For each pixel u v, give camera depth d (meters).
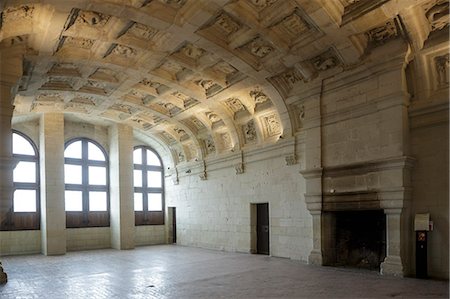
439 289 8.80
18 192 19.41
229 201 18.55
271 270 12.05
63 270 13.17
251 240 17.08
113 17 11.02
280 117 15.33
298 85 13.99
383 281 9.80
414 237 10.66
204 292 9.11
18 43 11.23
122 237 20.56
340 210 12.39
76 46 12.71
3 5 8.86
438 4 9.52
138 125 21.70
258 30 11.24
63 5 9.76
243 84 14.98
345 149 12.29
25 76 14.11
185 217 22.08
